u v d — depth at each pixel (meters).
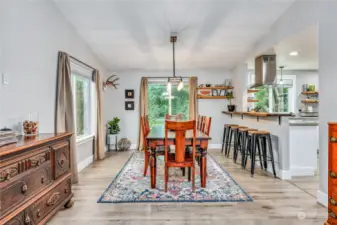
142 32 4.32
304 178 3.88
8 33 2.45
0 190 1.58
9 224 1.66
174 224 2.37
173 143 3.37
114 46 4.97
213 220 2.45
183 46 5.01
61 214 2.60
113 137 6.61
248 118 5.29
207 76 6.85
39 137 2.34
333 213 2.21
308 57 5.18
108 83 6.32
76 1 3.35
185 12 3.64
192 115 6.69
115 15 3.72
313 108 7.05
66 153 2.67
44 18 3.15
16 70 2.58
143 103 6.73
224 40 4.68
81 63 4.45
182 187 3.43
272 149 4.19
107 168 4.60
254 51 4.99
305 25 3.12
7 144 1.88
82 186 3.52
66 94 3.64
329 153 2.27
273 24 4.03
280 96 7.07
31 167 1.96
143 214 2.60
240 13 3.67
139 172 4.27
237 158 5.38
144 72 6.83
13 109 2.53
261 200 2.95
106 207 2.78
